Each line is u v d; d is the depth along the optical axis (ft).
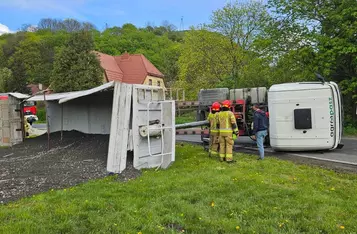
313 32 61.11
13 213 15.26
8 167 27.84
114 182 22.36
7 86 156.56
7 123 45.09
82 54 129.80
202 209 16.11
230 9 90.74
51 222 14.19
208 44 93.45
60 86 127.13
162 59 200.95
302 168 26.12
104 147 35.70
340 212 15.40
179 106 44.86
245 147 40.29
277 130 33.45
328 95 31.94
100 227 13.74
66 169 26.27
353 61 56.90
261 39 69.92
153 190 19.69
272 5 67.15
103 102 47.16
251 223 14.29
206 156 33.73
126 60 168.55
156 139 29.86
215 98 42.50
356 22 52.49
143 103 28.78
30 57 200.95
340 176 22.99
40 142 43.96
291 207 16.29
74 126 50.21
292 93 32.78
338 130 32.32
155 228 13.73
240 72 89.35
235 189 19.66
